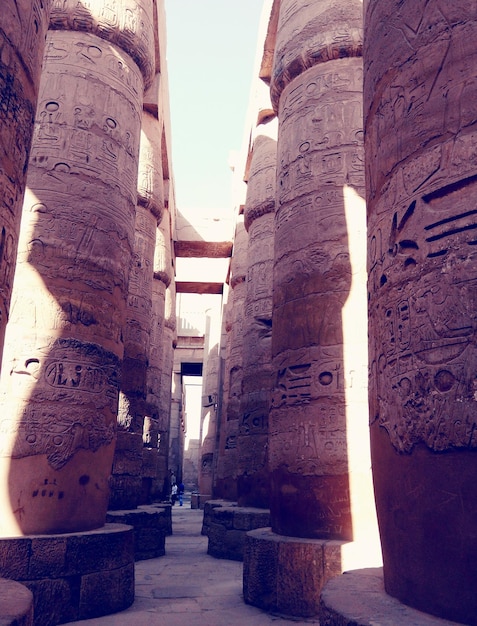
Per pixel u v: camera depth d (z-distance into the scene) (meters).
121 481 9.84
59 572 5.20
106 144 6.96
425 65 3.02
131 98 7.56
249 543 6.08
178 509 23.50
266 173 12.82
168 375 19.98
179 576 7.74
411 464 2.69
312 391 6.12
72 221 6.41
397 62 3.25
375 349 3.22
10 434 5.58
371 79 3.58
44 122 6.60
